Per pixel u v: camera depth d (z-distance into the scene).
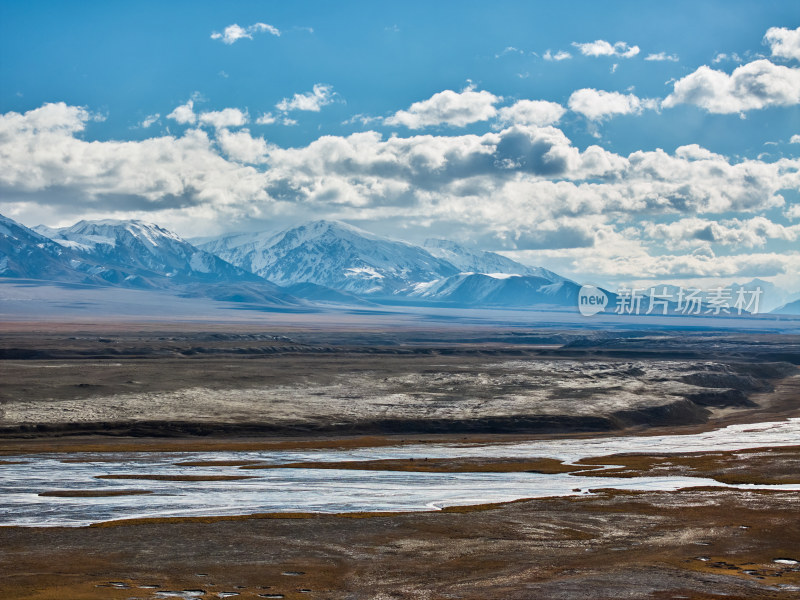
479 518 98.50
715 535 91.12
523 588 70.19
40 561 77.25
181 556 80.12
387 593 68.81
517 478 131.88
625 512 102.69
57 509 101.31
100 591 66.88
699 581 72.50
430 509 104.12
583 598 67.25
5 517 96.31
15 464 140.00
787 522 97.44
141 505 104.62
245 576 73.62
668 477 133.75
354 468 141.12
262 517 97.69
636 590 69.56
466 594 68.56
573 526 95.12
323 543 86.12
